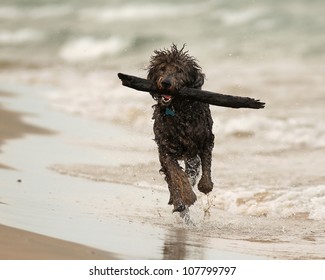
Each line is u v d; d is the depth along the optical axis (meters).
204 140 11.31
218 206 12.07
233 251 9.27
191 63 11.02
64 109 20.09
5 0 43.47
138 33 33.06
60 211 10.66
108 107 20.47
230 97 10.39
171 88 10.43
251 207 11.90
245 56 27.69
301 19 32.81
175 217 11.10
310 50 28.11
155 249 8.94
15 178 12.73
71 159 14.80
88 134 17.33
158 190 12.90
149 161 14.98
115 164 14.62
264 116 18.86
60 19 38.19
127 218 10.75
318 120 18.47
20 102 20.73
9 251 8.13
